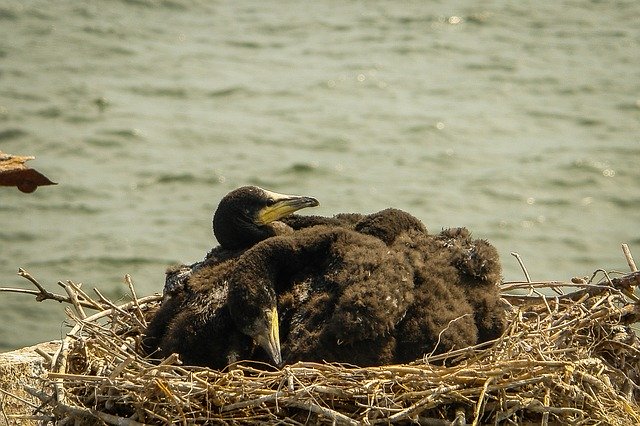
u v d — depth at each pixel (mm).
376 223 8508
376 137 22922
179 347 7742
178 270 8531
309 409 7102
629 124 23922
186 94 25406
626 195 20375
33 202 19453
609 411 7512
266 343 7617
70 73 26297
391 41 30234
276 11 33188
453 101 25422
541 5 33438
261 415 7230
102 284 16656
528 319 8602
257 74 27172
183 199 19734
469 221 19125
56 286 16625
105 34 29594
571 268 17609
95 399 7340
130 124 23062
